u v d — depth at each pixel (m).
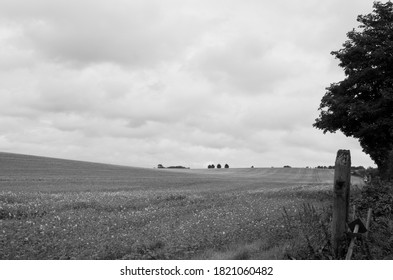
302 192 33.06
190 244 13.19
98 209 24.64
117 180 64.06
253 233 14.38
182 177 83.25
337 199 9.95
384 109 34.88
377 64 36.50
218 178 86.88
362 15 38.84
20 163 82.75
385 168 29.80
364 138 37.06
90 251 12.52
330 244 10.12
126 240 13.91
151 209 24.27
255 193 35.09
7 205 23.70
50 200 28.30
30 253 12.11
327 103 37.88
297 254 10.62
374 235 11.48
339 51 39.00
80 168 85.75
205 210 22.27
